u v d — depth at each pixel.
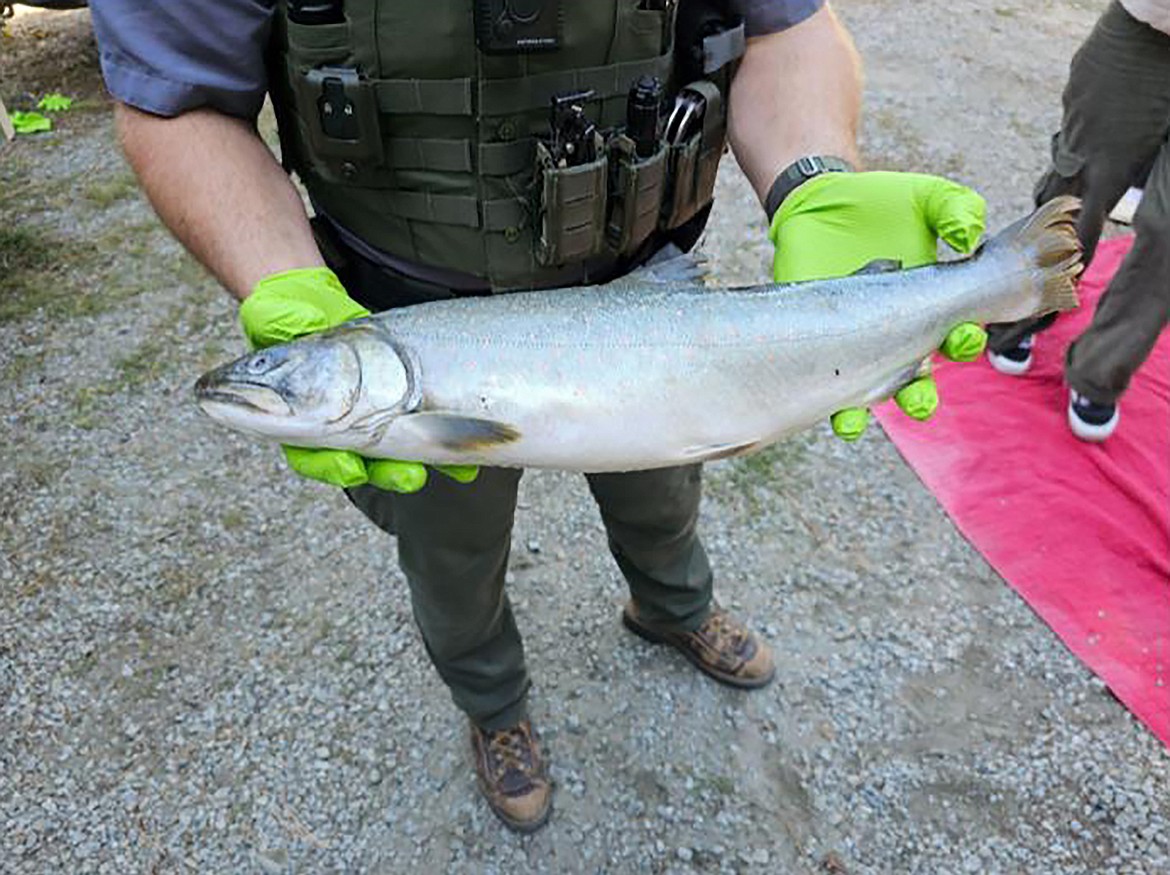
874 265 1.52
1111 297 3.16
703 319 1.41
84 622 2.84
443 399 1.36
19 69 5.96
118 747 2.53
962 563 3.01
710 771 2.47
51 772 2.48
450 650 2.16
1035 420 3.46
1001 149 5.09
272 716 2.60
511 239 1.64
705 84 1.69
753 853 2.31
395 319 1.39
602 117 1.61
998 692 2.65
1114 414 3.32
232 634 2.80
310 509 3.19
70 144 5.23
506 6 1.42
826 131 1.76
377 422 1.34
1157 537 3.05
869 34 6.35
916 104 5.50
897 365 1.51
